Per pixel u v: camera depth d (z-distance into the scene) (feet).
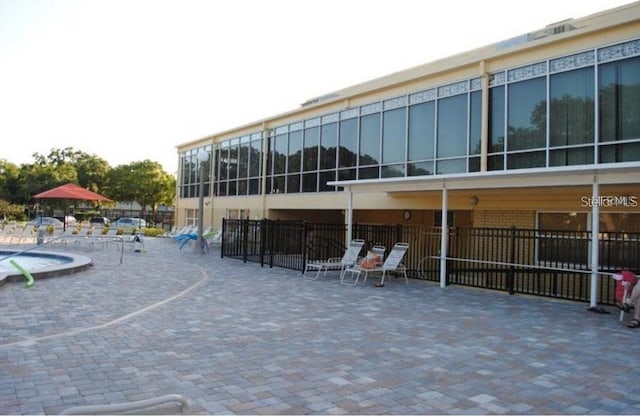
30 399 14.43
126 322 25.18
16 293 32.48
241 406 14.35
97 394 14.98
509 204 45.88
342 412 14.08
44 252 59.57
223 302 31.78
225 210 94.68
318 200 69.26
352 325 25.94
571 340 23.49
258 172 84.79
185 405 9.48
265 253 58.29
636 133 38.52
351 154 64.85
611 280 40.14
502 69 47.60
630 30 39.09
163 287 37.24
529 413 14.33
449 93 52.37
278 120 80.28
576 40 42.27
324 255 61.21
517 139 46.24
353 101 64.80
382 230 52.85
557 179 33.99
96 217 181.68
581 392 16.21
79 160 234.58
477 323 27.09
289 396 15.29
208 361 18.83
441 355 20.43
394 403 14.89
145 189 194.39
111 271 45.88
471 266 48.98
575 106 42.24
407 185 44.83
